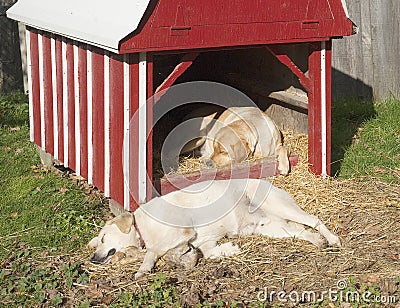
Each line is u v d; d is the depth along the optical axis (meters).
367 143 7.28
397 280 5.30
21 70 9.22
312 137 6.34
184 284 5.37
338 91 8.59
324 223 5.98
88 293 5.31
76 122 6.45
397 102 8.36
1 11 9.05
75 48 6.34
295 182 6.32
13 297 5.30
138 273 5.46
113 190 6.04
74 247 5.84
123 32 5.55
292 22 5.97
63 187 6.64
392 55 8.62
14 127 8.03
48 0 6.77
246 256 5.64
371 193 6.38
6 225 6.15
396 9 8.56
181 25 5.66
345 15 6.11
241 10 5.80
